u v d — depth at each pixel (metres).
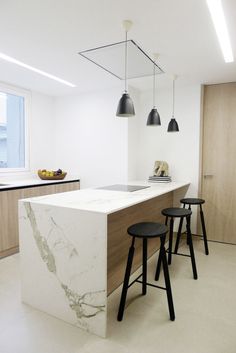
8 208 3.20
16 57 2.80
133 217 2.86
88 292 1.85
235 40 2.34
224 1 1.77
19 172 4.12
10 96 4.08
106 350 1.68
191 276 2.74
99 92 4.20
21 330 1.87
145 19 2.01
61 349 1.69
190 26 2.11
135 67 3.09
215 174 3.82
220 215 3.82
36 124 4.34
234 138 3.68
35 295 2.13
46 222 2.01
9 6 1.84
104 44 2.46
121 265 2.62
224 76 3.41
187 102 3.90
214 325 1.94
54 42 2.43
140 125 4.30
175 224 4.02
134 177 4.27
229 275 2.77
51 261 2.01
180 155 4.00
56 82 3.76
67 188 4.14
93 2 1.79
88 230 1.81
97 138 4.28
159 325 1.93
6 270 2.84
